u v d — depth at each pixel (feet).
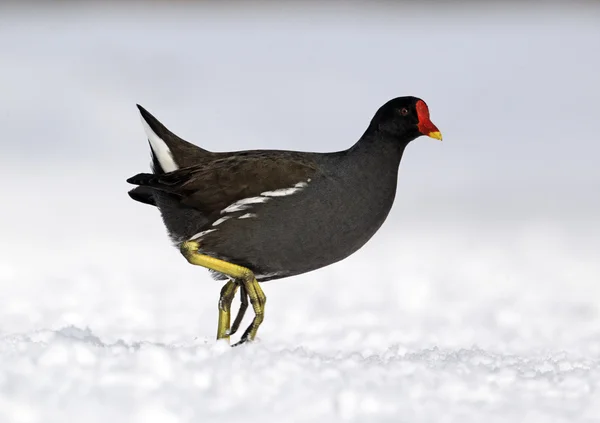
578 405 22.35
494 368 25.25
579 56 151.74
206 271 51.60
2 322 37.99
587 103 119.96
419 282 49.60
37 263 52.19
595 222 67.26
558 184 80.48
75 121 104.68
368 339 35.68
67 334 26.61
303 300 45.27
